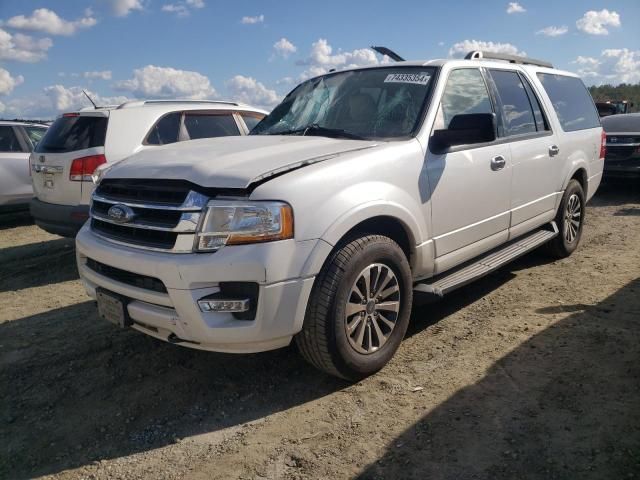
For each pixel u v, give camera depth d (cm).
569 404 310
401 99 413
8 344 434
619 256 601
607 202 970
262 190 298
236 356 397
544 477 254
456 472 261
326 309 315
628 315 427
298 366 379
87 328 461
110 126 611
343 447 287
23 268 669
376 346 353
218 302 295
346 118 424
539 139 516
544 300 474
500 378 344
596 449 270
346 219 319
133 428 317
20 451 299
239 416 324
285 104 489
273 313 298
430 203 382
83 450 299
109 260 329
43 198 631
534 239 527
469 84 447
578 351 371
